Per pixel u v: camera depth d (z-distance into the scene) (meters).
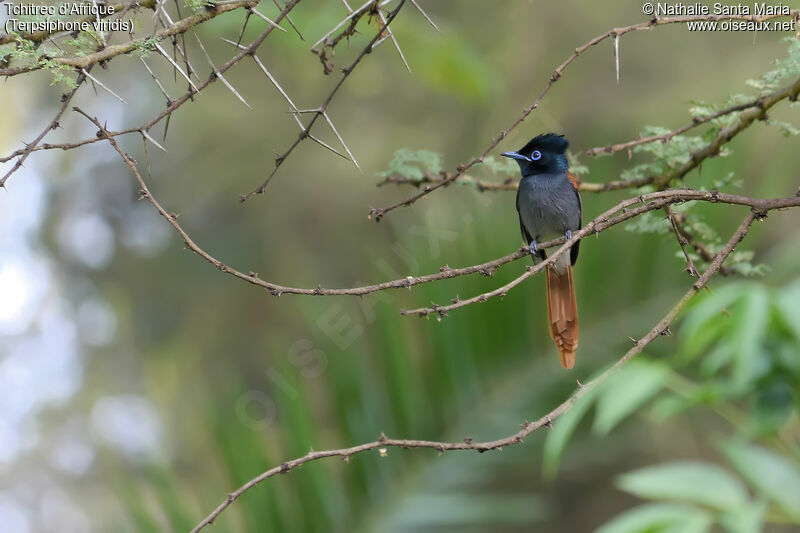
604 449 12.52
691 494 7.93
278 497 9.49
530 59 18.38
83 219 22.34
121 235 22.06
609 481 19.41
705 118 7.39
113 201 21.88
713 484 7.99
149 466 9.80
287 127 19.73
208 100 19.72
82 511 21.89
